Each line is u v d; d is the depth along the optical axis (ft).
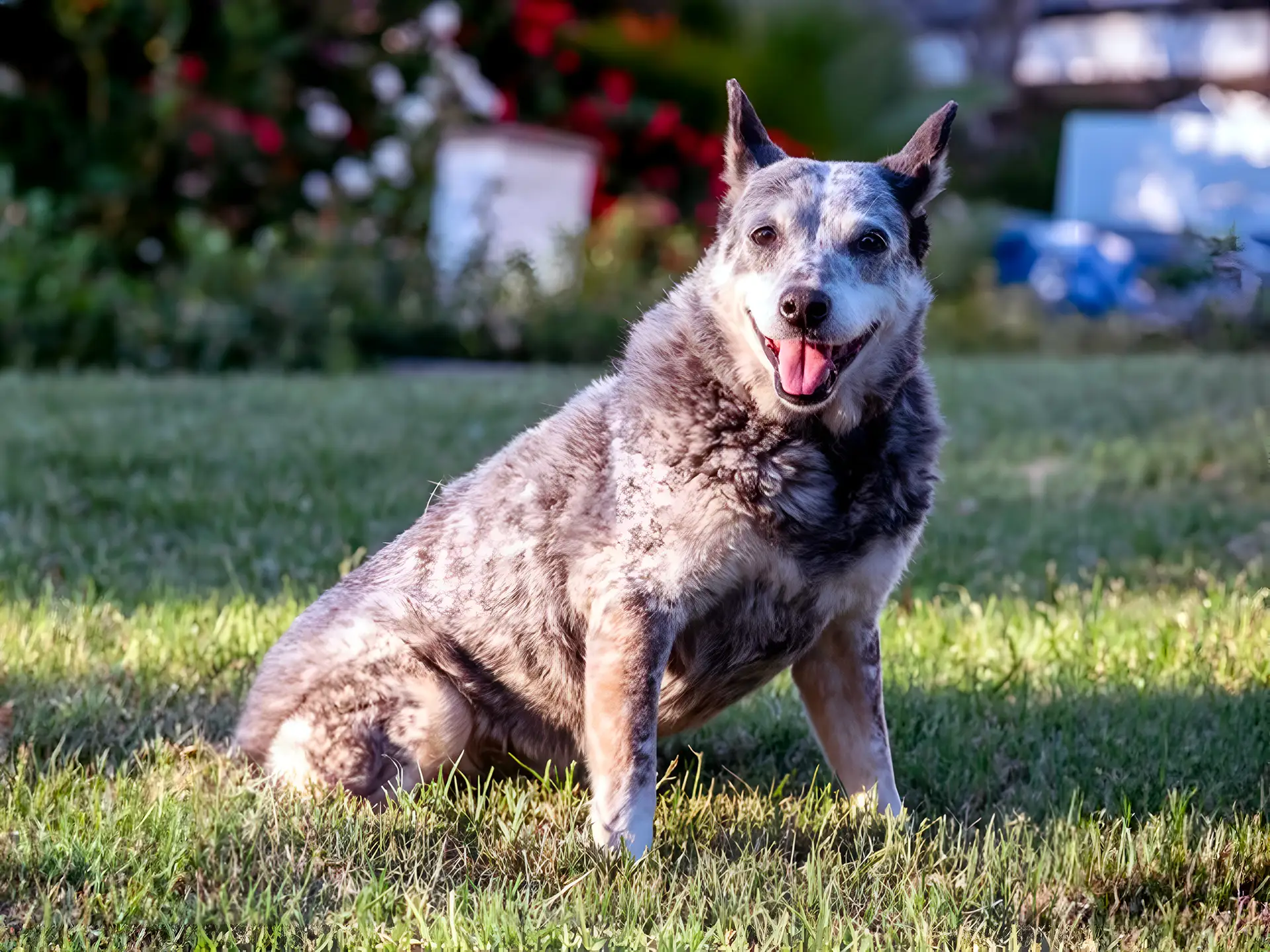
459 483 18.26
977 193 105.91
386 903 14.07
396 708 16.84
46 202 55.26
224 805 16.21
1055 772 18.25
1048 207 107.45
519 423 39.32
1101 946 13.67
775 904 14.39
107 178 58.29
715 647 16.43
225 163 61.41
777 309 15.56
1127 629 23.25
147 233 60.75
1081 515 31.24
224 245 55.42
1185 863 15.20
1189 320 63.00
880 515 16.16
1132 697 20.56
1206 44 122.72
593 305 57.62
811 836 16.34
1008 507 32.22
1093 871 15.17
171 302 53.36
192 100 60.59
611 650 15.69
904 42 85.92
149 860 14.82
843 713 17.31
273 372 52.21
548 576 16.57
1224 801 17.24
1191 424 38.86
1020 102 115.55
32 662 21.40
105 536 28.94
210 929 13.71
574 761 17.71
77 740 18.78
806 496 15.71
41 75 62.13
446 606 17.17
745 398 15.96
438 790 16.72
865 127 83.05
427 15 72.59
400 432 38.50
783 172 17.39
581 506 16.31
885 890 14.79
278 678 17.52
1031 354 63.46
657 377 16.42
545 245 61.00
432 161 66.54
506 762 17.85
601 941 13.24
